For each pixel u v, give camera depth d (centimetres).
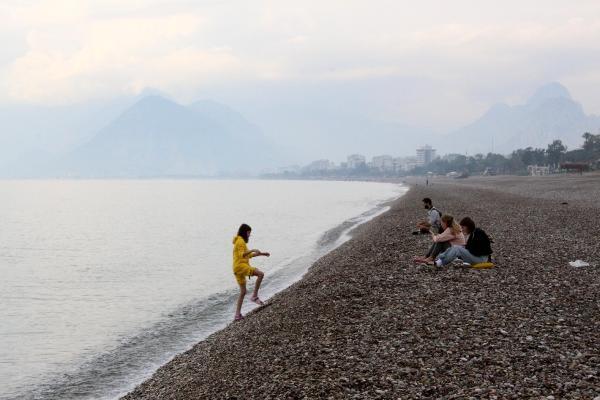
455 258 2080
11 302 2759
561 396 894
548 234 2966
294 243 4800
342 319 1524
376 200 13350
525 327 1266
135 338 1995
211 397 1136
